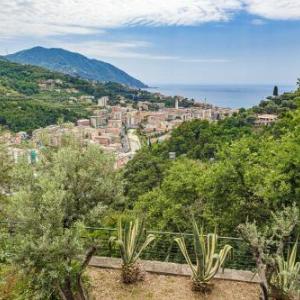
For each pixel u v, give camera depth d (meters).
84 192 4.64
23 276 4.49
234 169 10.48
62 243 4.06
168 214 15.12
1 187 6.43
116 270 6.80
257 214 10.19
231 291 6.13
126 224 7.27
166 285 6.34
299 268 5.28
